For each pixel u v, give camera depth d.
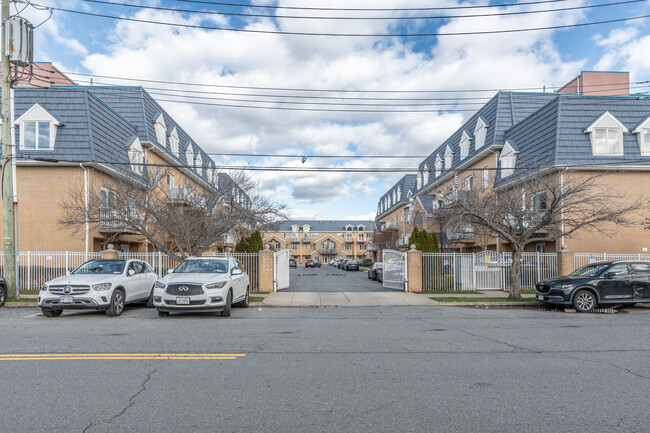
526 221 18.30
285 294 18.39
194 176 31.83
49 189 20.66
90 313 12.77
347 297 17.42
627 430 4.18
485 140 31.19
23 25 15.01
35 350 7.45
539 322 11.25
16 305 14.47
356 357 7.05
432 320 11.59
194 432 4.09
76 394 5.15
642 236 23.03
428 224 36.56
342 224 96.62
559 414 4.58
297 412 4.61
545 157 22.97
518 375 6.05
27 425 4.24
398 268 20.62
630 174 22.83
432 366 6.51
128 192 17.62
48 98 21.56
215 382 5.64
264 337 8.77
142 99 28.25
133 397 5.05
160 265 19.56
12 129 15.50
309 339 8.59
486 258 20.47
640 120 23.48
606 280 13.68
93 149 20.62
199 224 18.23
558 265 20.30
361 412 4.62
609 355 7.32
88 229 20.64
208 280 11.66
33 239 20.58
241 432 4.10
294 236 93.38
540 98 31.20
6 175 15.41
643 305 15.25
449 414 4.57
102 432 4.09
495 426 4.26
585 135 23.11
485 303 15.69
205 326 10.21
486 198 18.80
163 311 11.80
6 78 15.12
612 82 31.22
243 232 22.09
